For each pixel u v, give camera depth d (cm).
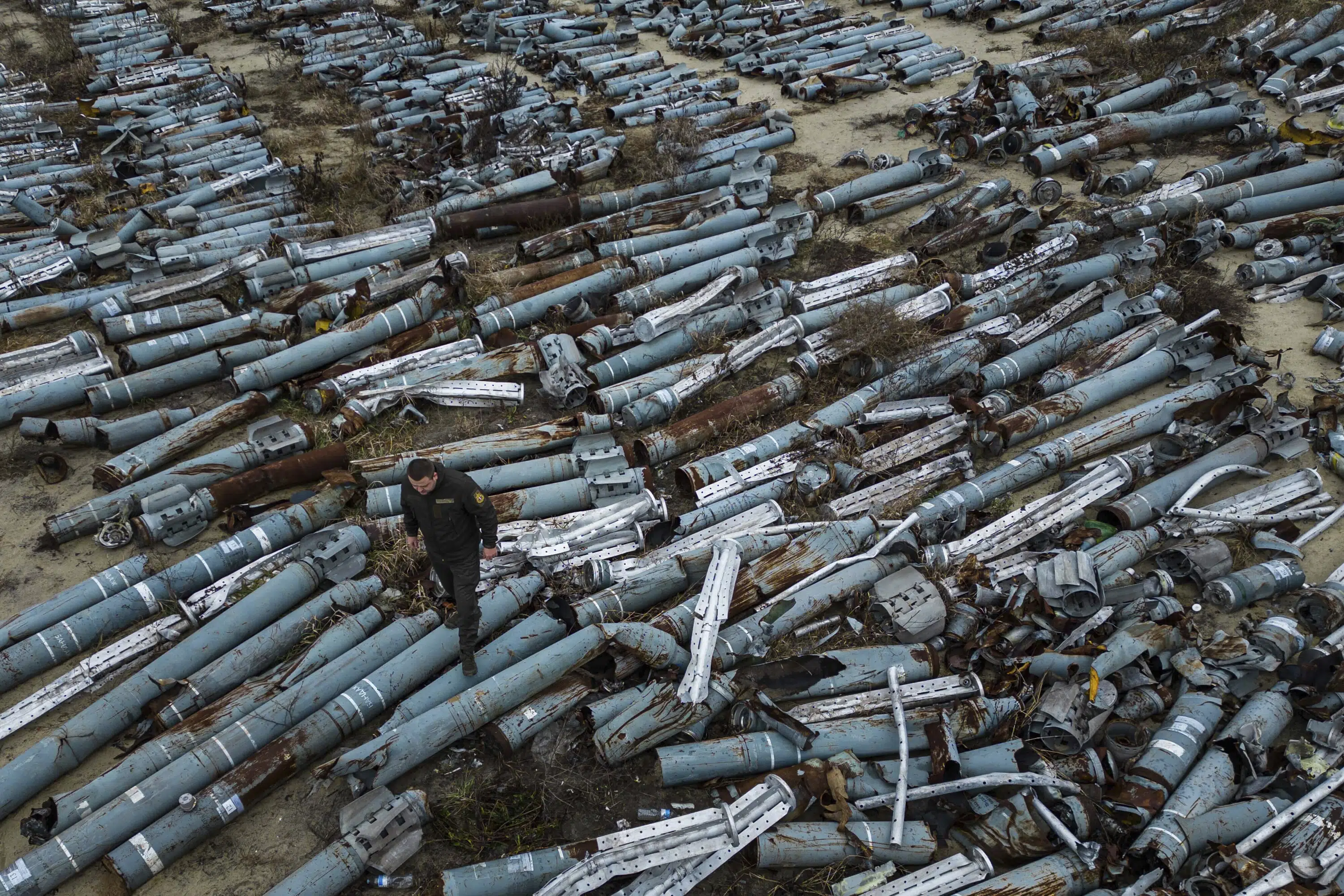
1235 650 604
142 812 520
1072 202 1222
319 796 554
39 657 623
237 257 1054
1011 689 601
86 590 662
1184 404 823
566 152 1360
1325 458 791
